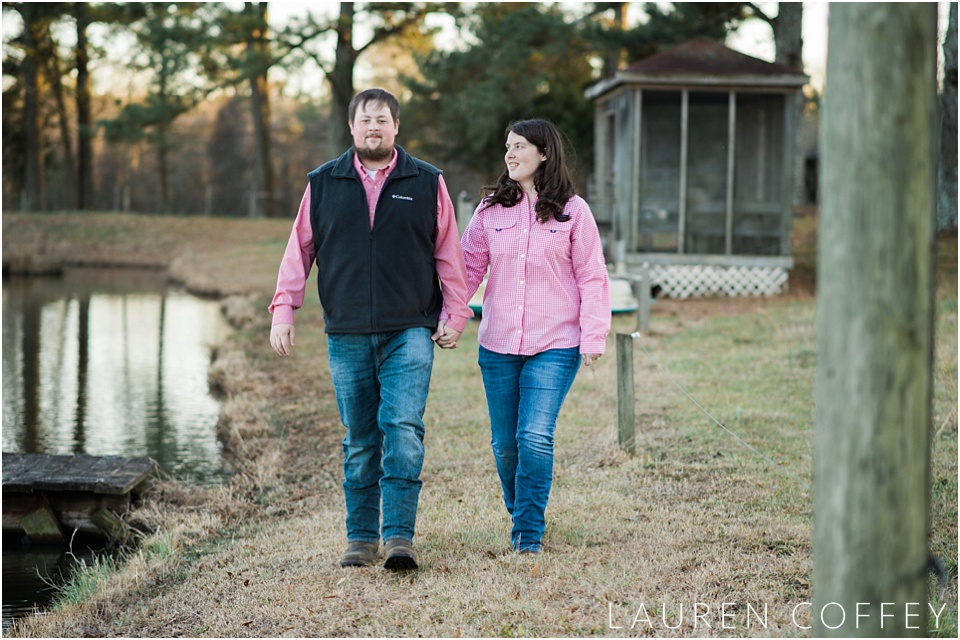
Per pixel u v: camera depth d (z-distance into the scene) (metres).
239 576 4.41
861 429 2.33
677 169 15.31
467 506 5.14
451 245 4.12
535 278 4.20
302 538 4.92
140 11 26.92
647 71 14.72
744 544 4.42
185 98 27.88
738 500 5.12
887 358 2.31
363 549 4.29
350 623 3.69
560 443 6.54
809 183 34.09
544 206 4.16
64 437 8.41
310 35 26.22
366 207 3.96
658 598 3.82
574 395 8.12
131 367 12.19
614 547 4.41
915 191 2.29
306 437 7.69
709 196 15.30
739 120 15.23
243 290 20.34
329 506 5.71
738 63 15.08
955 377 7.74
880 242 2.29
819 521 2.45
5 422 9.02
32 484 5.93
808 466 5.74
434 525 4.80
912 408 2.33
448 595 3.87
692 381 8.50
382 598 3.89
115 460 6.58
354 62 29.25
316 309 15.20
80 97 36.56
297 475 6.62
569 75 29.73
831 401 2.38
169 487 6.43
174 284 24.11
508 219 4.27
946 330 9.54
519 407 4.31
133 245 30.88
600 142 17.89
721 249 15.38
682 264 15.28
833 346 2.36
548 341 4.20
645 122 15.24
